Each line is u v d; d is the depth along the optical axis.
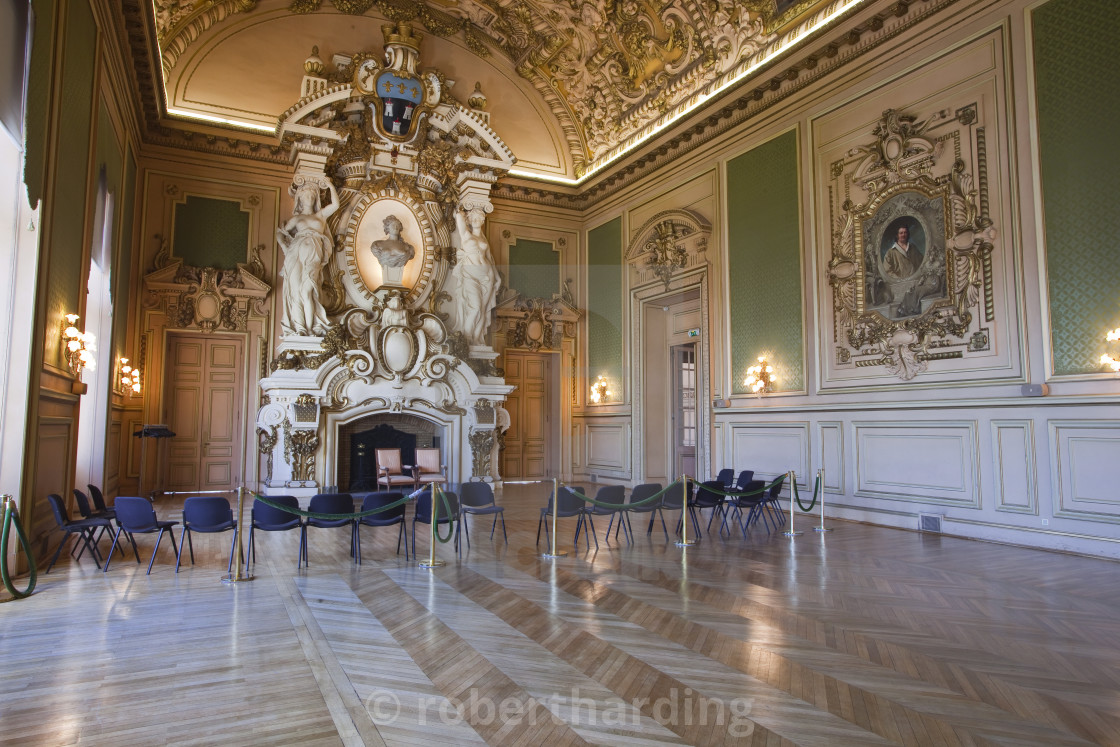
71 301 6.70
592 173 14.61
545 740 2.85
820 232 9.77
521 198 14.70
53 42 5.68
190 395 12.21
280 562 6.43
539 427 12.70
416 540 7.65
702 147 11.96
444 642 4.11
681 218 11.89
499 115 14.54
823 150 9.80
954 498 7.99
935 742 2.85
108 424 9.32
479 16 13.71
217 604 4.95
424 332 12.25
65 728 2.94
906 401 8.52
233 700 3.25
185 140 12.00
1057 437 7.10
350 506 6.49
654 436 11.72
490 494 7.44
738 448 10.97
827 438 9.53
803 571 6.04
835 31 9.35
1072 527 6.93
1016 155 7.58
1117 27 6.79
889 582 5.63
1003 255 7.66
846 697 3.31
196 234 12.16
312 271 11.89
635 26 12.55
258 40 12.52
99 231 8.72
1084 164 7.00
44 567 6.07
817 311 9.76
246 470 12.30
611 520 7.54
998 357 7.66
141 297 11.70
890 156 8.85
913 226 8.57
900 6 8.60
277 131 11.88
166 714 3.09
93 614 4.66
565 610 4.80
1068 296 7.09
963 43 8.12
